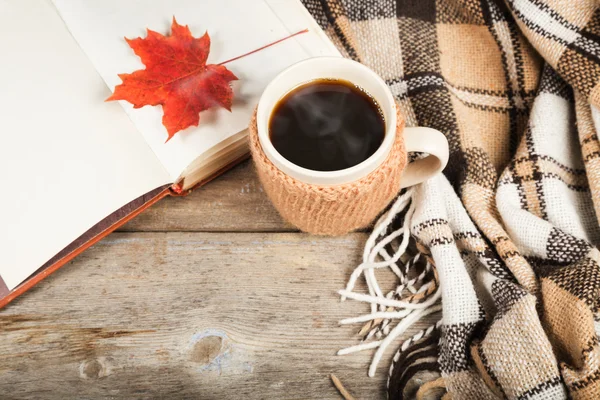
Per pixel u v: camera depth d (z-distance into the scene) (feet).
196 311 1.87
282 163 1.50
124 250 1.91
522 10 1.99
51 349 1.83
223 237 1.94
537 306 1.77
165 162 1.79
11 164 1.78
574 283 1.71
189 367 1.83
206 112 1.82
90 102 1.85
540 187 1.90
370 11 2.10
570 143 2.01
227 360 1.84
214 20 1.93
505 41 2.13
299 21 1.91
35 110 1.82
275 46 1.90
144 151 1.81
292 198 1.61
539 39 1.97
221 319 1.87
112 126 1.83
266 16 1.93
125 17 1.91
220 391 1.82
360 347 1.82
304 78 1.63
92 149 1.81
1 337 1.83
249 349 1.85
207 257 1.92
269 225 1.96
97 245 1.91
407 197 1.91
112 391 1.81
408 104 2.01
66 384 1.81
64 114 1.83
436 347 1.84
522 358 1.68
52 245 1.74
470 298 1.78
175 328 1.86
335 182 1.52
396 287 1.91
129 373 1.82
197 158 1.80
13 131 1.80
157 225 1.94
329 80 1.64
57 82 1.85
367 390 1.82
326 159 1.59
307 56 1.88
